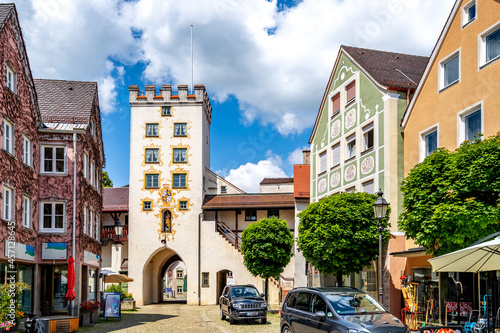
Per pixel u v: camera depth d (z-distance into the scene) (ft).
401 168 74.74
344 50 91.76
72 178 79.51
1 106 63.36
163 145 147.43
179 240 142.82
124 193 161.48
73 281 73.15
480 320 47.32
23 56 71.82
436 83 66.33
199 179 145.69
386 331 36.27
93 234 92.79
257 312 78.18
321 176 101.50
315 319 41.16
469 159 45.65
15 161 67.62
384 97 77.15
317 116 104.32
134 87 149.48
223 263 140.36
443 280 61.31
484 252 37.04
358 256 70.03
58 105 87.40
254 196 150.71
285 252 107.96
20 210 69.41
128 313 105.09
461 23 61.77
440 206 45.27
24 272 72.49
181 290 319.27
